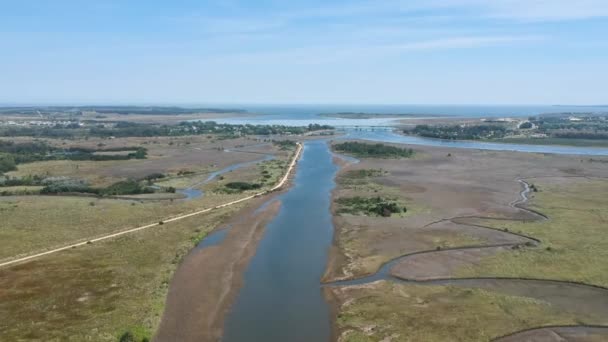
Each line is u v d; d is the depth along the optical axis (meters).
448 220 81.44
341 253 65.19
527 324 44.84
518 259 61.81
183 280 55.91
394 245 68.19
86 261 61.47
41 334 42.72
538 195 101.75
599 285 53.59
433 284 54.69
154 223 80.00
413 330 43.75
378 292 52.31
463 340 42.03
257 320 46.12
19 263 60.56
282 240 71.25
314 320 46.22
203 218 83.44
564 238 70.31
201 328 44.44
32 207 91.12
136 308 47.94
